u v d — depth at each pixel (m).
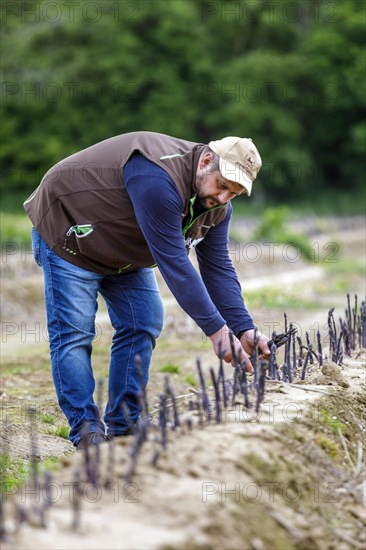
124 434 11.59
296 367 12.92
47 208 10.82
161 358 22.28
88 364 11.07
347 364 13.87
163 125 96.12
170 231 9.93
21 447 12.96
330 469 9.17
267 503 7.90
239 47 105.62
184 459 8.10
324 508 8.52
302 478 8.67
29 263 38.09
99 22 94.19
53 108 94.81
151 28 98.94
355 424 10.84
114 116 95.81
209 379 19.14
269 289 38.38
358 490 9.09
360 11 103.94
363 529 8.54
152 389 18.03
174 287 9.98
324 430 9.91
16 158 94.50
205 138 102.00
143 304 11.47
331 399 10.87
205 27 101.06
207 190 10.05
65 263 10.89
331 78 102.00
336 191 106.00
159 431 8.71
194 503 7.26
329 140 106.25
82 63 92.88
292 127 99.62
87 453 7.67
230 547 7.02
